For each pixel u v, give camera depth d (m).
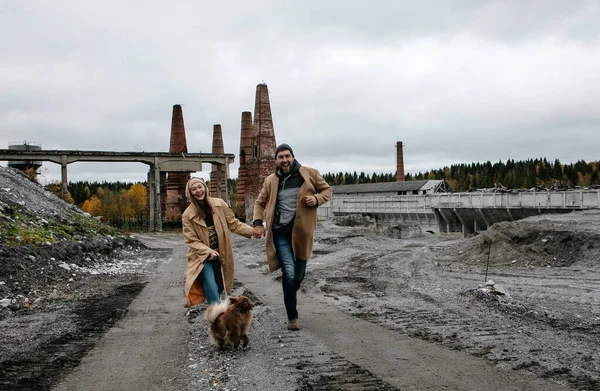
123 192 132.12
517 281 11.38
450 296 9.20
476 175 141.25
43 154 48.44
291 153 6.39
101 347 5.76
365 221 51.91
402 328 6.53
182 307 8.38
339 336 6.12
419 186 79.50
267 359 5.14
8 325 6.94
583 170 131.38
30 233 14.22
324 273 14.03
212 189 73.94
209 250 5.91
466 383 4.31
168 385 4.43
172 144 66.00
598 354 5.14
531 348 5.40
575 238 14.62
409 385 4.28
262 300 9.16
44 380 4.59
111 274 13.56
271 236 6.48
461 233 46.25
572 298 8.85
